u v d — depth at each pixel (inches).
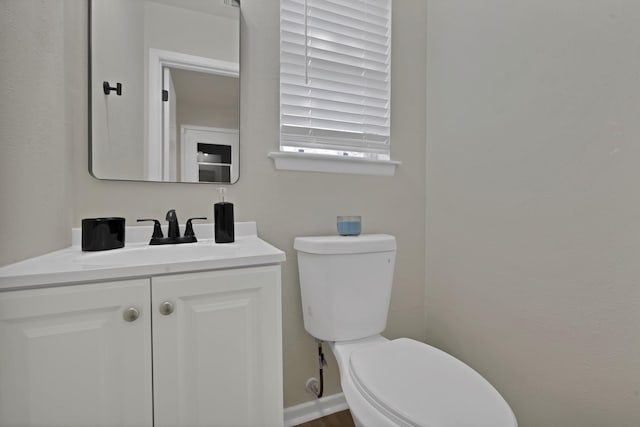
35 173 28.7
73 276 23.0
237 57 46.0
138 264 25.2
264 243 39.0
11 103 24.8
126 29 40.3
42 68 29.8
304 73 51.9
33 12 28.1
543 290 40.5
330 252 43.6
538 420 40.8
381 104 58.3
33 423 21.8
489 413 26.8
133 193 40.8
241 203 46.8
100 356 23.8
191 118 43.6
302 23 51.6
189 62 43.4
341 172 54.0
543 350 40.3
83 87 38.1
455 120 55.1
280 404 30.1
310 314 45.9
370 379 31.8
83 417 23.2
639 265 31.4
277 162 48.9
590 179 35.4
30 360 21.8
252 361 29.1
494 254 47.7
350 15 55.4
